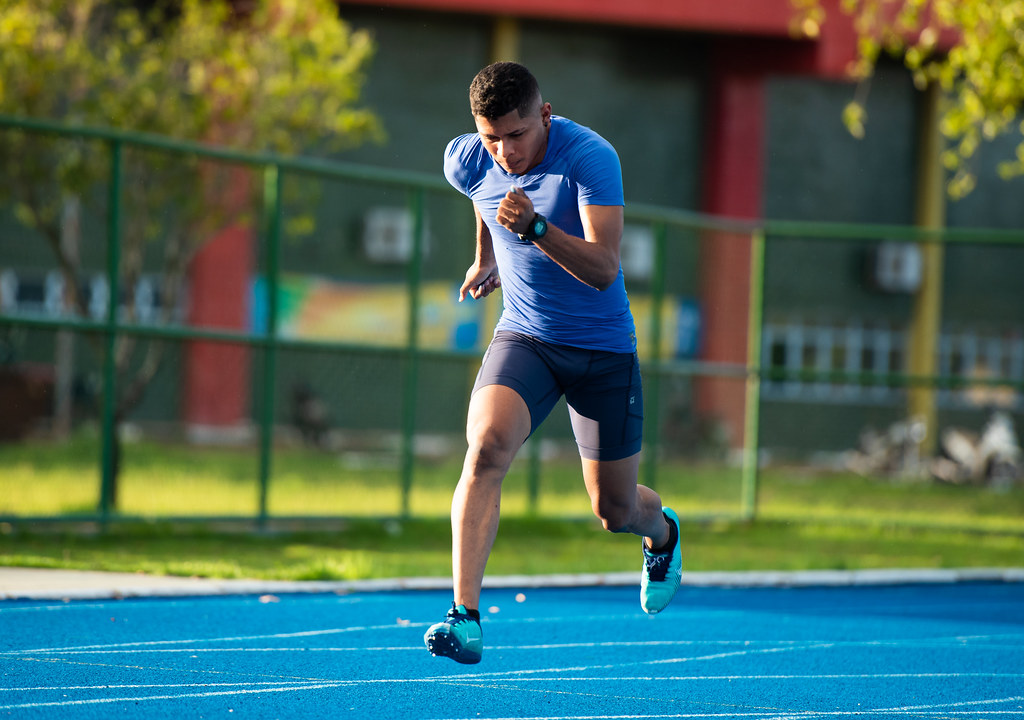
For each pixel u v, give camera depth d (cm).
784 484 4850
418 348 3241
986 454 5406
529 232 1125
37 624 1759
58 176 3559
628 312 1334
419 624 1906
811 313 7494
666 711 1353
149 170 3688
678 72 7525
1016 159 7825
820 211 7662
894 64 7612
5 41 3544
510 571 2544
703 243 7362
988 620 2172
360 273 6956
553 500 3762
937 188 7700
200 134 3831
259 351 5550
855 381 3697
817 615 2186
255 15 4091
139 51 4009
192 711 1262
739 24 6975
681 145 7531
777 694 1468
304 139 4169
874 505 4384
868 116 7725
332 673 1497
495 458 1202
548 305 1283
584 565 2667
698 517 3622
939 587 2656
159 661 1528
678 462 5056
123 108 3681
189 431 3769
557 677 1528
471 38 7231
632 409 1328
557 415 5588
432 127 7169
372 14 7062
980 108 3706
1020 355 7700
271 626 1836
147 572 2297
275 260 3038
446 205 7131
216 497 3322
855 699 1450
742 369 3716
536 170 1223
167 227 6006
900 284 7544
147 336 2872
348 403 5612
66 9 3844
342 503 3412
